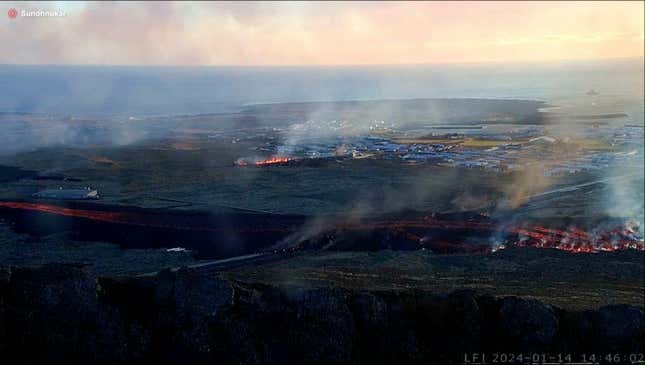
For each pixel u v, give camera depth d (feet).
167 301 128.16
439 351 128.98
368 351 126.82
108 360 115.75
